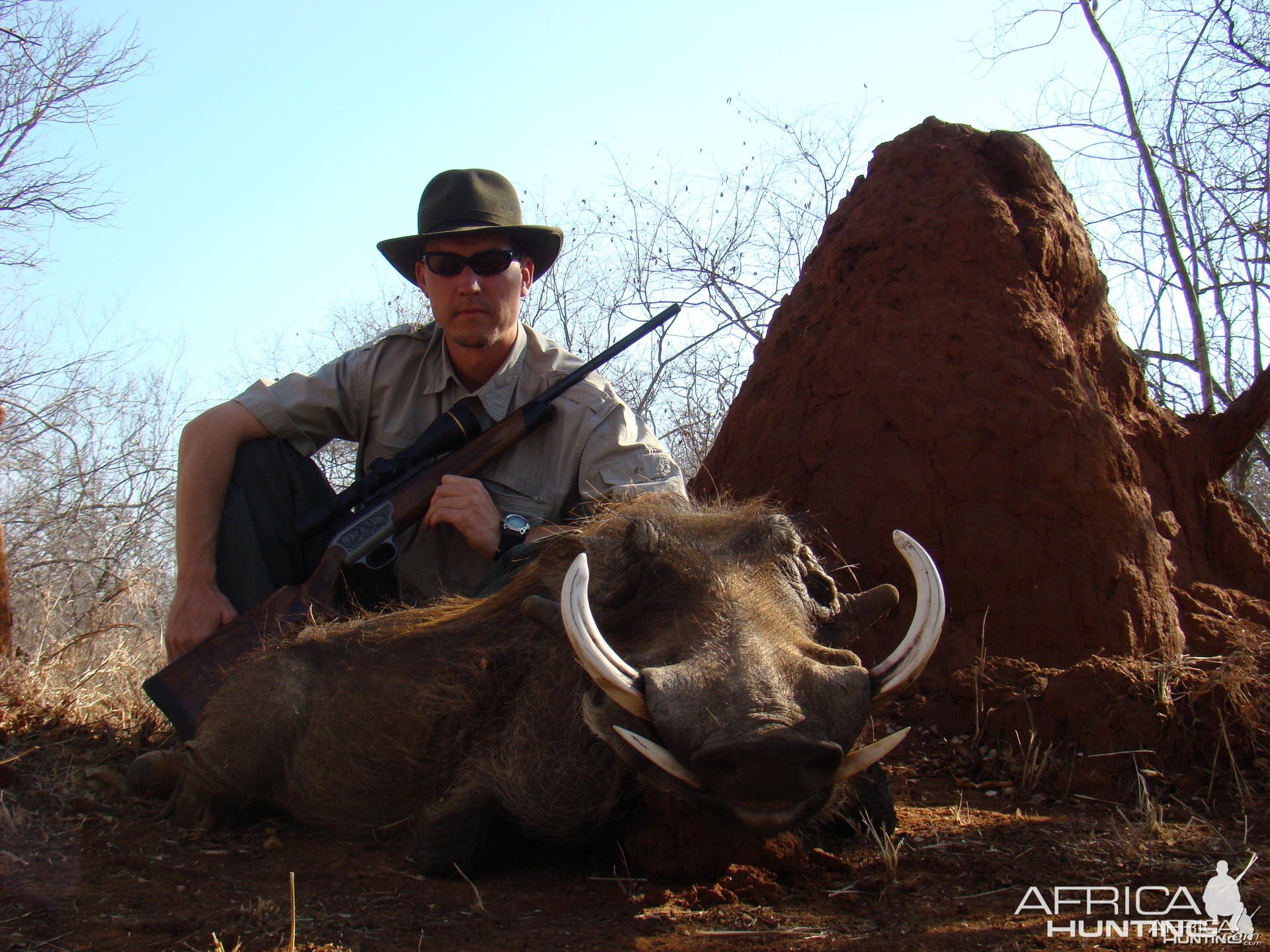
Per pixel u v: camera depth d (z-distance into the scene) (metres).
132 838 1.72
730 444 2.66
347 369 2.30
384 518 2.11
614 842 1.63
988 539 2.29
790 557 1.56
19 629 3.08
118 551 3.87
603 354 2.26
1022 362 2.38
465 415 2.19
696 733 1.24
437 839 1.58
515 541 2.07
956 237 2.50
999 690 2.10
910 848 1.61
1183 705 1.96
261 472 2.20
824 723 1.27
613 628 1.52
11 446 4.34
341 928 1.34
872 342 2.48
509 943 1.29
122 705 2.29
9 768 1.83
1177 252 4.29
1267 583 2.61
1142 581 2.26
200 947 1.28
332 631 1.93
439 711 1.73
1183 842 1.63
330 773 1.80
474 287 2.18
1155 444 2.61
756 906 1.40
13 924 1.34
